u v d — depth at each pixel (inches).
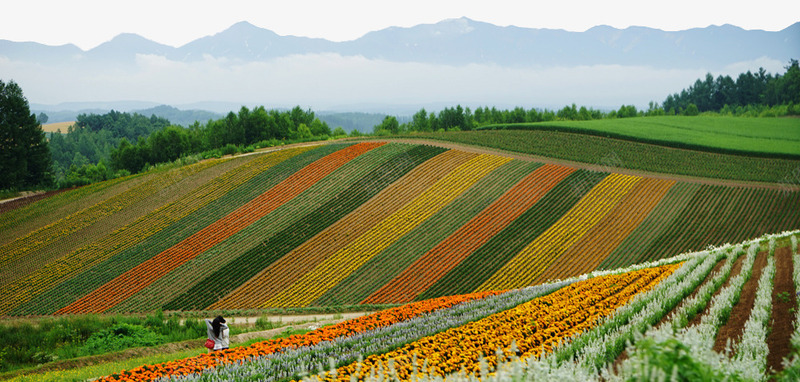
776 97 6929.1
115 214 2492.6
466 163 2832.2
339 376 553.9
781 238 1710.1
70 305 1752.0
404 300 1701.5
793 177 2849.4
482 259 1957.4
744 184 2723.9
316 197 2488.9
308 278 1856.5
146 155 4446.4
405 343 763.4
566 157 3149.6
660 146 3629.4
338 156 2977.4
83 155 7347.4
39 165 3732.8
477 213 2301.9
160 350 1076.5
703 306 744.3
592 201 2439.7
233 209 2425.0
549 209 2354.8
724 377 292.7
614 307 864.9
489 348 641.6
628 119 4980.3
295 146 3745.1
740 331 602.2
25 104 3686.0
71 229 2379.4
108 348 1129.4
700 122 4803.2
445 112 6048.2
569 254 2004.2
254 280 1856.5
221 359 717.3
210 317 1615.4
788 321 636.7
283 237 2142.0
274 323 1450.5
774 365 485.4
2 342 1211.2
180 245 2135.8
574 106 6697.8
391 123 5876.0
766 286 797.9
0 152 3518.7
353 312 1619.1
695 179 2795.3
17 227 2476.6
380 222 2229.3
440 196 2452.0
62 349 1170.6
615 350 551.5
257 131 4798.2
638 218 2300.7
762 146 3627.0
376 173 2711.6
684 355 261.3
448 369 553.6
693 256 1593.3
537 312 862.5
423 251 2011.6
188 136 4849.9
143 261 2032.5
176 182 2822.3
